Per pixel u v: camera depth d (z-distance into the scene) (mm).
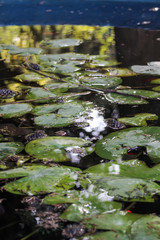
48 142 2764
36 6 6691
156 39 4441
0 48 4277
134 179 2527
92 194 2479
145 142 2717
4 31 5285
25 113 3020
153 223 2365
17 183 2537
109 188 2494
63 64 3684
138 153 2695
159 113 3004
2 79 3461
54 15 6051
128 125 2904
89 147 2736
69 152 2705
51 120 2941
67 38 4746
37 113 3021
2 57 3979
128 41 4445
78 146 2738
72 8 6387
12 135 2852
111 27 5164
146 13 5594
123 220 2387
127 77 3453
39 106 3092
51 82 3400
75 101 3162
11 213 2457
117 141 2748
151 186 2494
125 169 2584
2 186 2549
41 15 6086
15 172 2578
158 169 2574
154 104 3105
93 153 2699
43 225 2412
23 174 2568
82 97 3207
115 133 2809
